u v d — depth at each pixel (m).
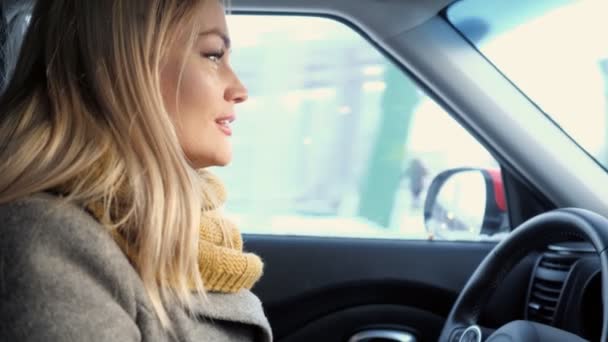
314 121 2.83
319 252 1.88
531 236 1.31
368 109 2.75
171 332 0.92
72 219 0.87
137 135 0.92
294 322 1.88
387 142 2.61
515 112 1.73
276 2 1.71
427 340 1.87
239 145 2.81
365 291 1.88
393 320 1.88
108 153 0.92
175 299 0.94
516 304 1.72
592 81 1.79
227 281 1.02
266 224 1.97
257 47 2.60
